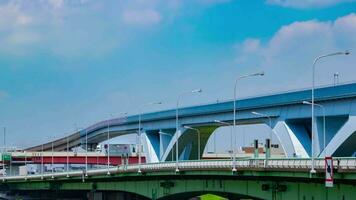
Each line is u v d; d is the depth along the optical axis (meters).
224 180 96.00
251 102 134.62
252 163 85.88
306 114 117.38
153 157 185.38
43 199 178.38
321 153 113.50
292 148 121.75
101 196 148.12
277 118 127.19
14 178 178.38
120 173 127.62
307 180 75.62
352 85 104.44
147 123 186.62
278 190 81.56
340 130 106.38
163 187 114.50
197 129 160.00
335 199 70.25
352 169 64.56
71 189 157.75
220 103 147.88
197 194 109.44
